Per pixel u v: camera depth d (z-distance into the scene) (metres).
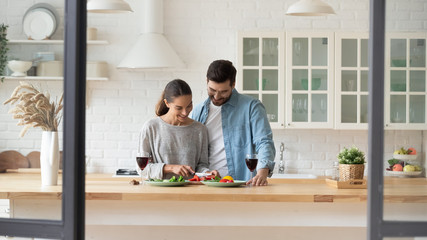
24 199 2.75
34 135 3.26
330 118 5.64
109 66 5.99
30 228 2.48
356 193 2.82
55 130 3.18
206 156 3.61
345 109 5.66
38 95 3.14
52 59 3.21
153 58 5.55
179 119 3.46
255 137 3.60
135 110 6.00
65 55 2.43
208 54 5.97
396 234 2.38
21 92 3.30
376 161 2.37
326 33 5.65
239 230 3.09
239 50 5.64
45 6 3.21
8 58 3.25
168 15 5.96
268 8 5.95
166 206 2.85
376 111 2.37
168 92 3.42
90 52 5.98
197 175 3.33
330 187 3.15
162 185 3.11
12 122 3.31
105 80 5.97
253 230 3.09
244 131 3.65
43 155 3.10
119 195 2.79
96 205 2.86
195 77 5.98
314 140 5.98
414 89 4.00
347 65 5.66
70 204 2.42
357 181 3.07
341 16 5.95
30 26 3.21
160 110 3.53
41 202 2.75
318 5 4.28
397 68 3.95
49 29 3.20
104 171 5.99
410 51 3.84
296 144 5.99
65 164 2.43
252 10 5.95
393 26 3.71
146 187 3.04
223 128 3.66
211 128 3.70
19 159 3.29
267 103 5.66
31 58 3.24
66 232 2.43
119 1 4.50
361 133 5.98
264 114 3.66
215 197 2.76
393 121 4.05
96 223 2.86
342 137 5.99
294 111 5.65
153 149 3.46
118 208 2.86
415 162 3.72
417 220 2.47
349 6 5.95
